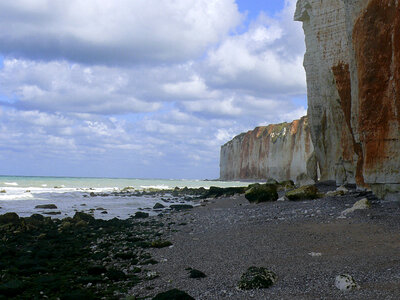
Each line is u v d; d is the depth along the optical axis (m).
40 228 18.92
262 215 17.11
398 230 10.62
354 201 17.33
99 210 28.81
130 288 7.91
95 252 12.40
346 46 25.22
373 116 15.95
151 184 105.81
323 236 10.90
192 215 21.98
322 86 28.06
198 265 9.47
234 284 7.38
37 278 8.82
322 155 32.62
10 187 66.56
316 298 6.06
